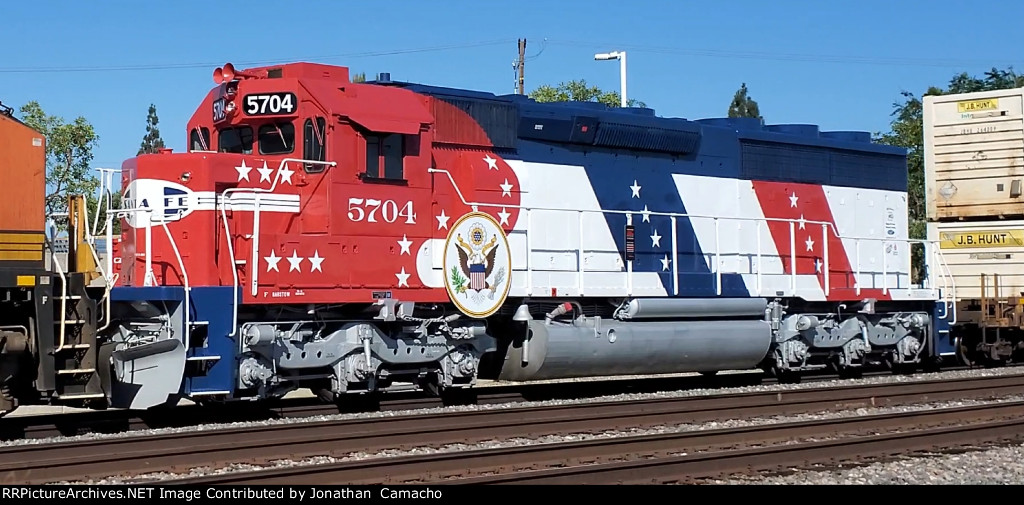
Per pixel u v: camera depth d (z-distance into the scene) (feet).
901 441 33.45
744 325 53.93
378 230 42.96
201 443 32.63
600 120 50.72
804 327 55.93
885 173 63.72
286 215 41.55
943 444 34.40
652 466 28.04
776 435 34.94
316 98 41.57
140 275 40.70
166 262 40.34
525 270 47.75
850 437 34.40
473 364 46.09
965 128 67.05
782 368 56.44
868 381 55.57
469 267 44.91
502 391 50.44
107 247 38.93
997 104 65.77
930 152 68.49
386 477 27.32
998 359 67.82
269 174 41.42
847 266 60.23
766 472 29.37
